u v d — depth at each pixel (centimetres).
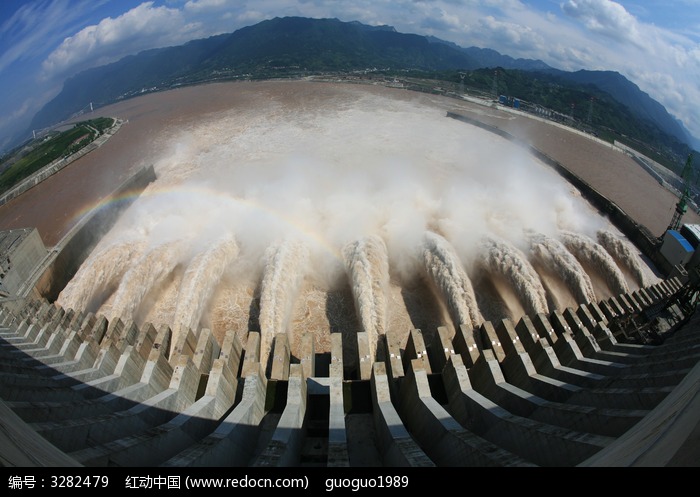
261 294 4316
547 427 1925
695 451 1311
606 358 2811
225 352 3114
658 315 3297
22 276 4422
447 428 2047
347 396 2884
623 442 1616
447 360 3044
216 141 10444
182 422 2227
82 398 2483
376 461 2420
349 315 4356
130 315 4303
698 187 10738
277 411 2823
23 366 2664
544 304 4238
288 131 10762
